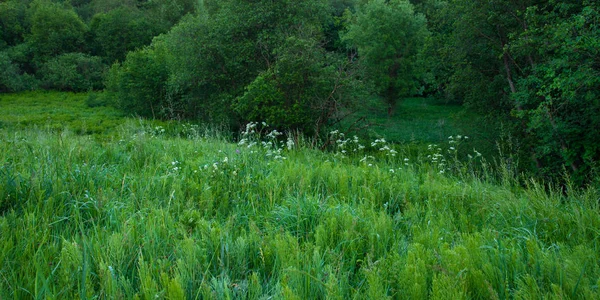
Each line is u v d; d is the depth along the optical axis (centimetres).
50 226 371
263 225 412
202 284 267
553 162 998
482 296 266
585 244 344
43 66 4306
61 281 271
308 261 307
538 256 311
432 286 271
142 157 720
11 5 5022
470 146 1302
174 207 447
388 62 2638
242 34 1762
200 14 2055
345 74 1598
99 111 2673
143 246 329
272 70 1579
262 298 265
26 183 457
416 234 383
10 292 260
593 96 795
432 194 563
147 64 2323
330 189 561
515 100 1085
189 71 1803
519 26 1175
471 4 1202
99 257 301
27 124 1848
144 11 5247
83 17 5816
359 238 362
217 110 1705
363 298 269
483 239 364
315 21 1812
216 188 527
